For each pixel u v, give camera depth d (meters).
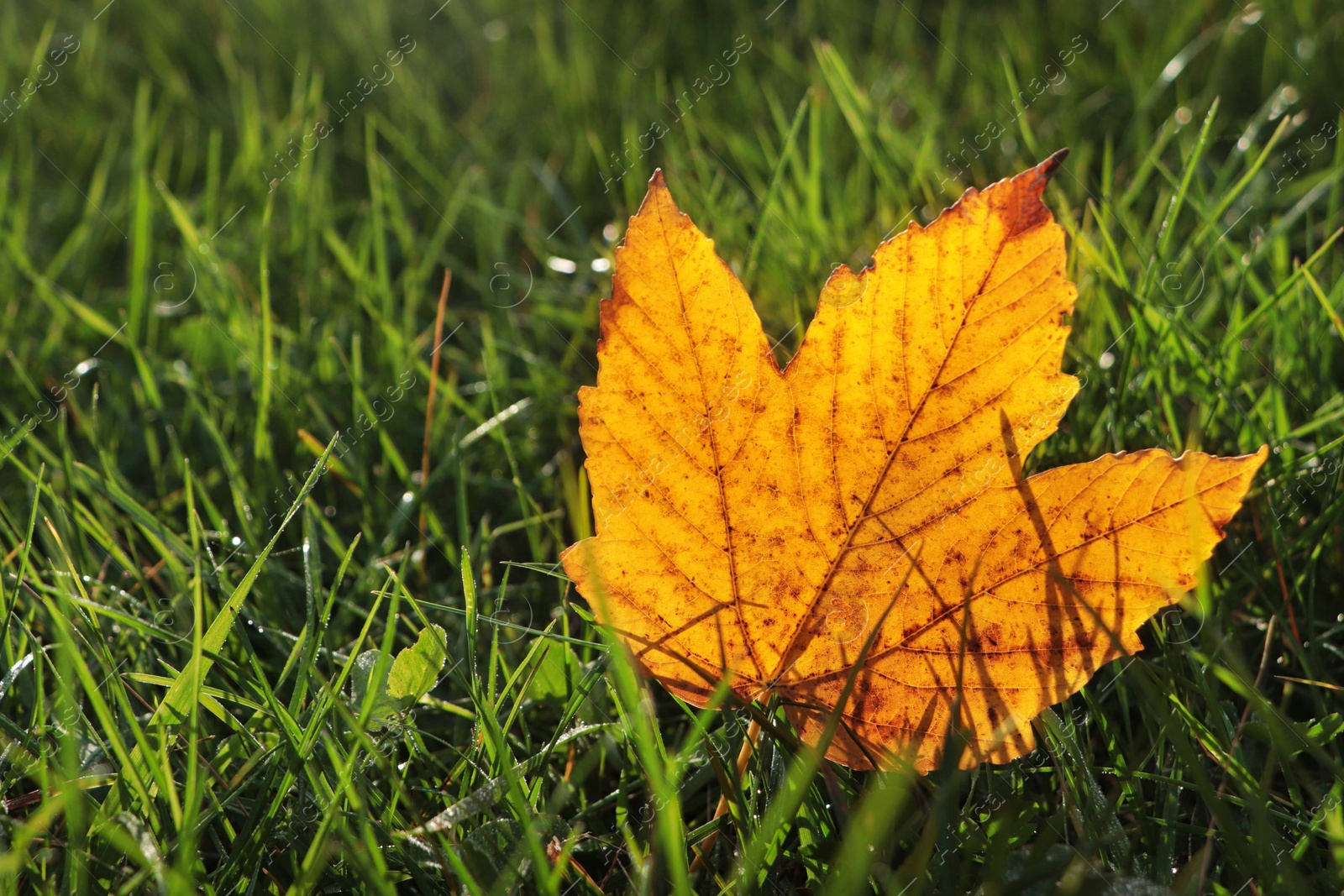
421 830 0.35
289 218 0.66
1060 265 0.33
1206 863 0.34
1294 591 0.40
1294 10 0.76
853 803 0.36
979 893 0.34
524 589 0.43
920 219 0.57
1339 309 0.47
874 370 0.34
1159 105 0.72
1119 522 0.34
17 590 0.37
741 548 0.35
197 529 0.41
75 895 0.34
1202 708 0.38
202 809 0.36
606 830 0.38
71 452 0.48
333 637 0.41
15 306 0.56
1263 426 0.44
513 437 0.49
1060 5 0.82
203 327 0.54
